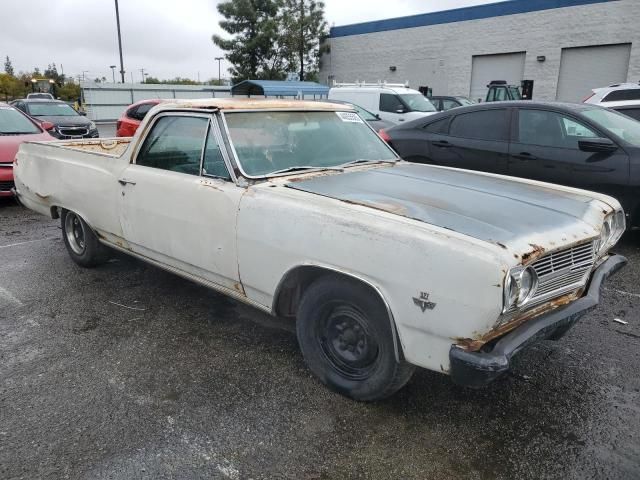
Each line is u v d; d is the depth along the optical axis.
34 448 2.59
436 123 7.04
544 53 23.50
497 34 24.77
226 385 3.14
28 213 7.82
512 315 2.39
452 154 6.78
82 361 3.43
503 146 6.32
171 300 4.40
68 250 5.21
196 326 3.93
